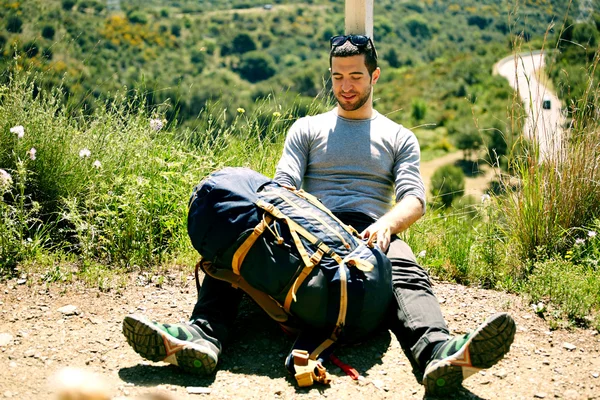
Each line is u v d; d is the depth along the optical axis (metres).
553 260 3.84
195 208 2.78
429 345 2.55
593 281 3.63
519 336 3.09
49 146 4.18
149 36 42.91
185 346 2.52
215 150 4.95
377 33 93.75
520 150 4.33
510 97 4.32
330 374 2.65
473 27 91.38
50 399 2.36
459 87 64.44
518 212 4.20
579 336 3.11
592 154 4.24
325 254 2.66
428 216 4.96
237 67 73.56
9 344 2.78
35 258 3.65
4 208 3.75
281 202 2.76
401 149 3.35
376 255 2.74
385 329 3.04
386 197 3.36
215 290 2.88
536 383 2.64
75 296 3.32
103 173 4.31
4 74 4.45
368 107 3.42
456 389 2.48
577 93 4.28
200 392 2.45
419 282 2.86
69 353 2.74
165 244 4.09
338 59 3.30
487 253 4.04
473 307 3.42
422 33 93.81
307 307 2.62
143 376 2.57
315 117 3.48
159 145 4.79
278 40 90.25
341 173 3.33
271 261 2.64
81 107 4.72
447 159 48.84
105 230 3.84
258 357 2.79
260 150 5.00
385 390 2.54
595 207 4.21
